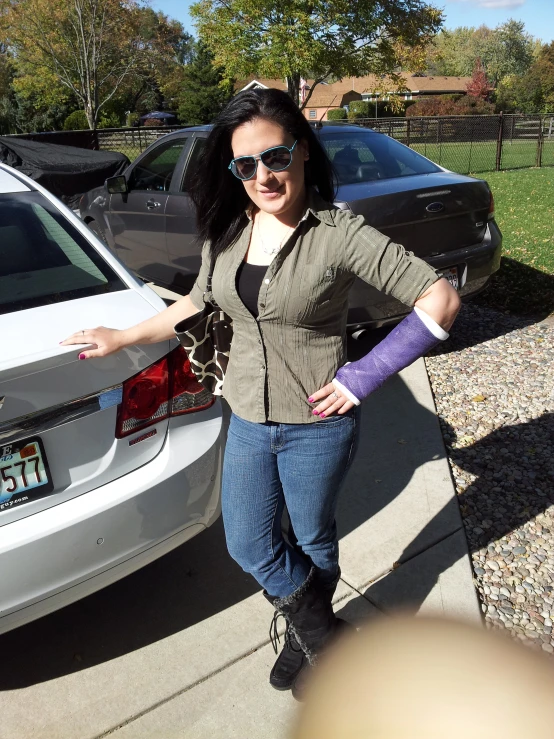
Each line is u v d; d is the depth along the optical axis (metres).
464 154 17.56
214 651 2.41
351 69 18.78
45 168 9.21
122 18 26.45
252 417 1.82
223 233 1.82
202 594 2.69
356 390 1.70
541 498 3.15
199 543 3.00
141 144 14.00
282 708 2.17
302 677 2.16
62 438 2.01
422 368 4.66
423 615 2.49
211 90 46.78
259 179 1.62
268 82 43.91
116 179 5.75
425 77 71.00
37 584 1.98
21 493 1.96
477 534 2.93
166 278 5.84
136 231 6.02
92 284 2.50
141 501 2.12
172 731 2.11
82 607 2.65
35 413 1.94
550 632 2.40
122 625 2.55
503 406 4.06
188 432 2.29
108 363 2.05
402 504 3.14
